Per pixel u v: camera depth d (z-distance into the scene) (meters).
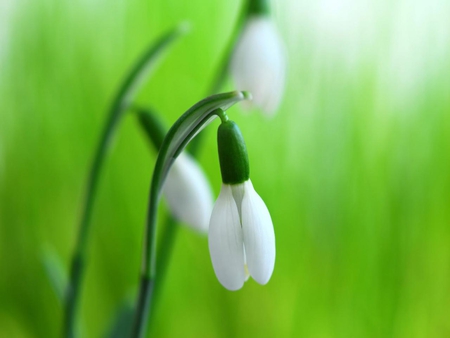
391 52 0.46
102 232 0.50
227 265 0.24
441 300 0.49
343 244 0.48
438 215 0.48
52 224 0.51
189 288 0.50
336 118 0.47
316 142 0.47
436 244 0.48
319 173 0.47
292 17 0.45
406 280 0.48
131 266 0.50
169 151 0.25
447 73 0.46
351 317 0.48
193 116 0.24
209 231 0.24
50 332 0.52
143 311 0.27
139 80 0.32
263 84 0.31
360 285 0.48
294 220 0.48
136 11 0.48
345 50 0.46
